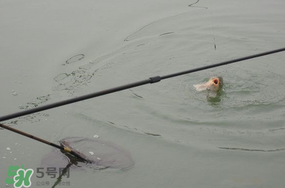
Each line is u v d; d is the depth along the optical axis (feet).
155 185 20.56
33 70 32.07
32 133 24.88
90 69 32.30
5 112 26.81
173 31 37.60
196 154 22.72
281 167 21.48
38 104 27.73
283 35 36.17
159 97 28.63
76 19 39.78
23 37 36.68
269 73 30.99
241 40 35.78
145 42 35.94
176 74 21.48
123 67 32.58
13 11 41.73
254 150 22.84
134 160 22.31
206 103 27.63
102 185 20.61
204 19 39.60
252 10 41.24
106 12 41.34
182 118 26.08
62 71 31.99
